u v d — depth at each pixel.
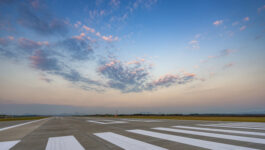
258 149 4.34
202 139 5.87
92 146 4.96
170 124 13.34
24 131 9.76
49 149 4.69
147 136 6.77
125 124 14.11
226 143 5.12
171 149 4.43
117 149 4.52
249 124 12.45
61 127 12.25
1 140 6.37
